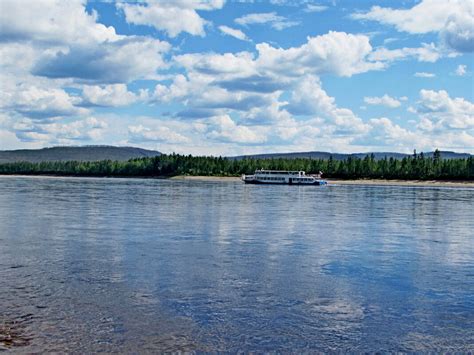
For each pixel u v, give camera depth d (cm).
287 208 8550
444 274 3175
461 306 2469
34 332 2005
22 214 6706
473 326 2186
